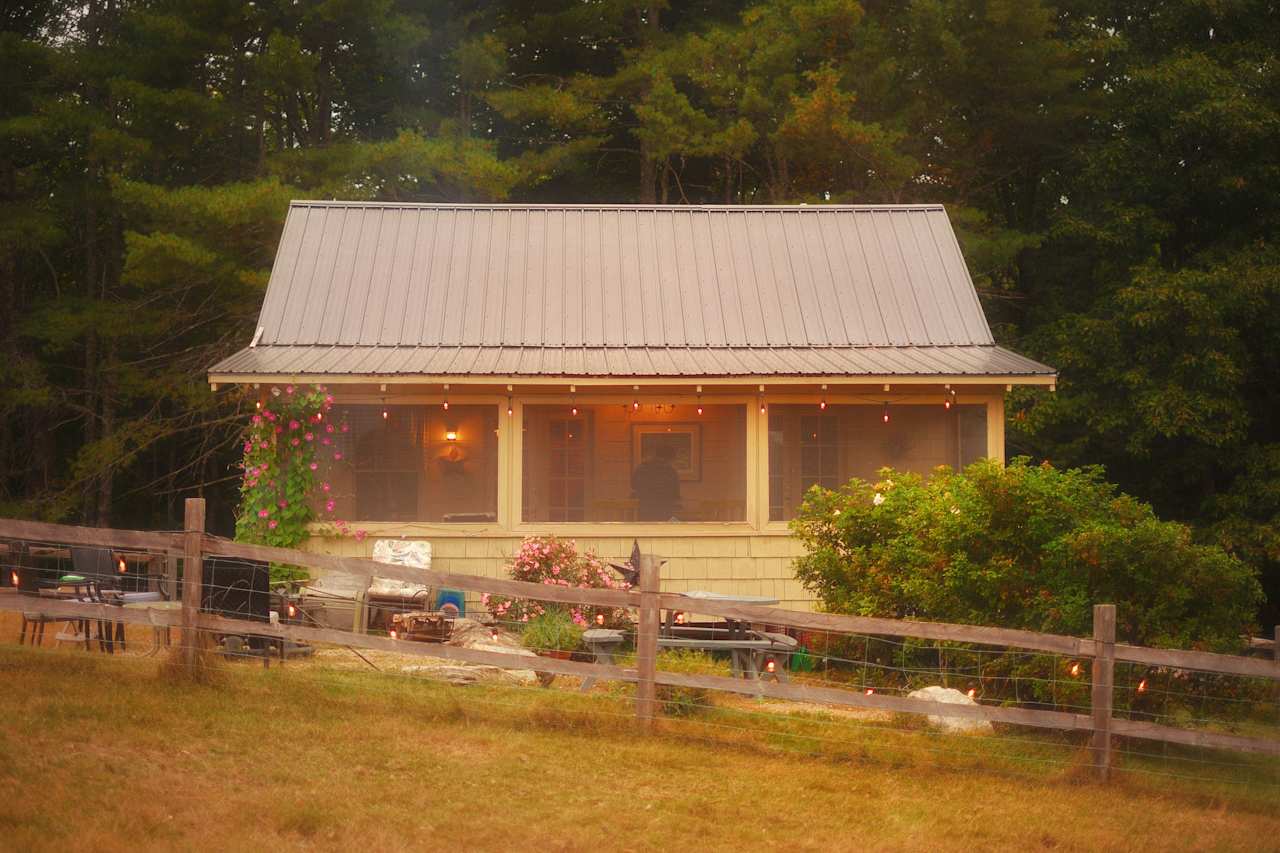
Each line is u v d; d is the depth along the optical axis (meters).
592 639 10.73
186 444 27.81
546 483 15.82
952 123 27.33
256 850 6.30
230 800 6.98
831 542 12.59
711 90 27.23
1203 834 7.83
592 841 6.88
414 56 29.78
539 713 9.15
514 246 18.06
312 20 26.06
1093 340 22.59
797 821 7.52
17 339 25.56
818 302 17.23
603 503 15.88
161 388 23.77
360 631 13.65
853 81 26.61
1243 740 8.70
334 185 23.81
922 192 27.80
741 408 15.84
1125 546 9.99
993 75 26.48
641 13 30.73
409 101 30.66
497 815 7.18
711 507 16.06
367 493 15.30
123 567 11.49
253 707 8.78
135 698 8.60
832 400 15.38
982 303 26.94
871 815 7.75
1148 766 9.27
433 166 24.92
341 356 15.50
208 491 28.58
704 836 7.15
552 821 7.16
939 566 11.07
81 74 24.97
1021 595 10.52
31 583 12.94
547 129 31.20
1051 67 26.16
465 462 15.47
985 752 9.25
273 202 22.28
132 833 6.36
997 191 29.38
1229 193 23.08
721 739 9.09
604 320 16.83
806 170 28.45
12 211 24.16
